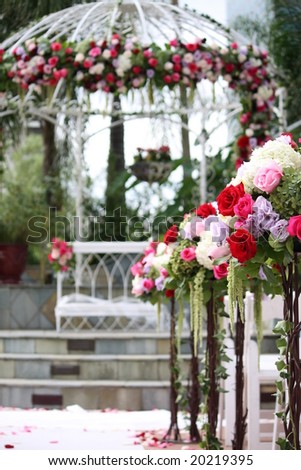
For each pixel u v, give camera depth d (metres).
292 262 3.20
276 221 3.07
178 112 9.91
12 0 11.41
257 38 11.68
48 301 9.38
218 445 4.64
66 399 8.04
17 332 8.66
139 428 6.27
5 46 8.52
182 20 8.48
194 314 4.41
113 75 7.28
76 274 9.39
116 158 11.70
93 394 8.01
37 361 8.28
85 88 7.41
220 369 4.73
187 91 9.95
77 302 8.88
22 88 7.41
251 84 7.74
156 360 8.16
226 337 5.71
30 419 6.80
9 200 11.74
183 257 4.41
